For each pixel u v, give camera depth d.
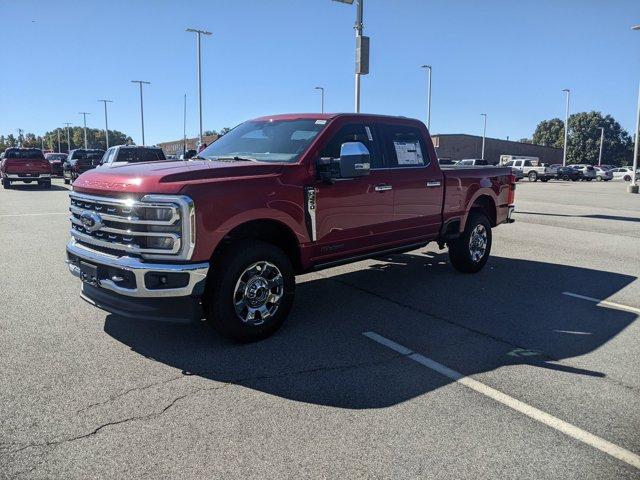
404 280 7.45
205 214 4.32
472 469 3.01
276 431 3.38
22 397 3.76
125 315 4.50
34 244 9.91
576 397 3.92
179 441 3.24
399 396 3.89
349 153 4.97
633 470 3.02
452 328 5.43
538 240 11.39
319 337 5.09
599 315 5.95
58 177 38.81
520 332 5.34
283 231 5.15
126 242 4.43
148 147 20.19
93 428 3.37
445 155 77.94
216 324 4.64
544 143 125.50
